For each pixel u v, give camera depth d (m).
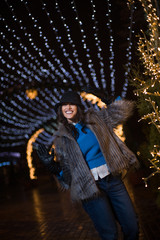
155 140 4.35
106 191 3.19
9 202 13.78
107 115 3.35
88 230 6.08
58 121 3.43
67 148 3.23
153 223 5.84
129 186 11.55
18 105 22.53
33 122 27.58
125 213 3.14
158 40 3.78
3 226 7.68
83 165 3.15
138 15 7.40
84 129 3.28
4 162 29.52
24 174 19.39
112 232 3.08
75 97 3.34
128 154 3.27
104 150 3.18
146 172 5.04
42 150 3.37
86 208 3.20
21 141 28.00
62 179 3.41
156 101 4.25
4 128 26.81
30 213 9.34
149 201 8.18
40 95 19.55
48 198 13.00
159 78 3.78
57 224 7.07
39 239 5.89
